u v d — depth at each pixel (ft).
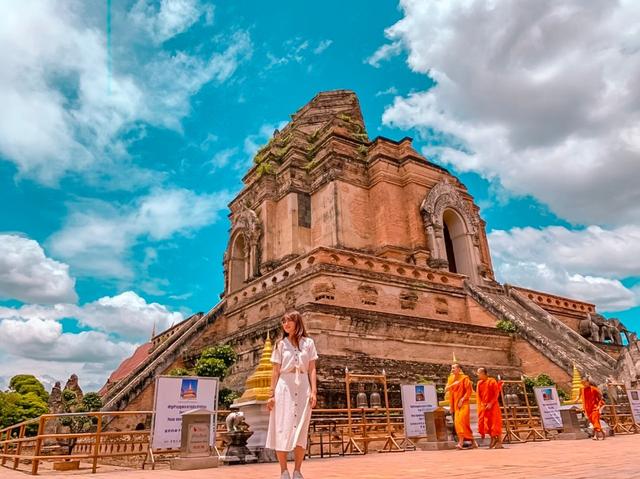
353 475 21.70
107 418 64.49
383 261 76.74
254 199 116.67
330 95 132.57
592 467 20.80
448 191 108.47
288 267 76.43
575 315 119.75
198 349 83.25
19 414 95.81
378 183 105.60
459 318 83.87
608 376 71.77
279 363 20.15
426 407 45.03
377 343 64.08
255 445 35.27
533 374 75.77
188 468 30.60
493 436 40.52
